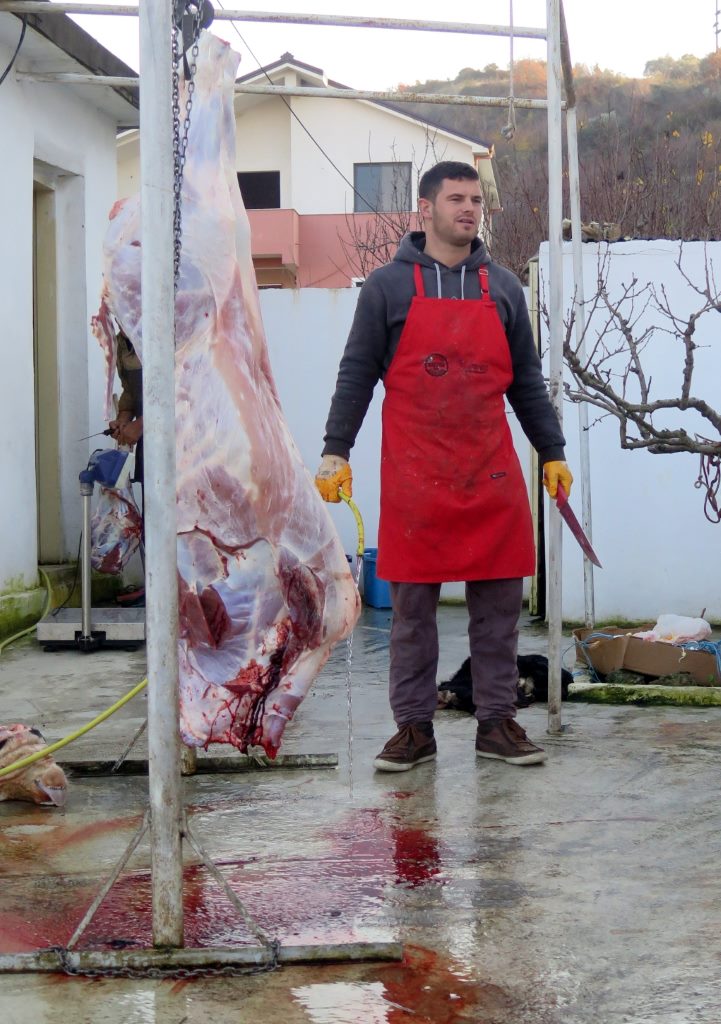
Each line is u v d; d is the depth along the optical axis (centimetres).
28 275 715
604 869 296
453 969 240
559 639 441
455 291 387
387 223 1809
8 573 682
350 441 390
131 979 237
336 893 283
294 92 563
